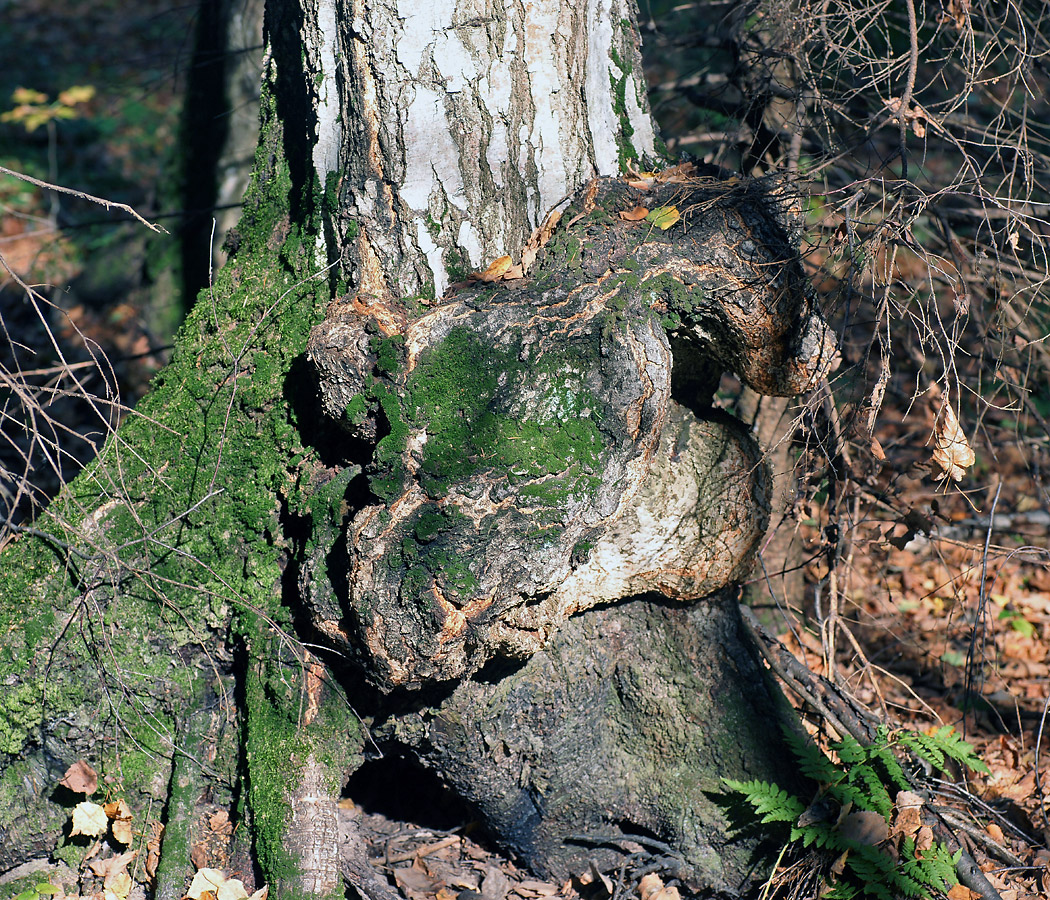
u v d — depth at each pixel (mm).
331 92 2900
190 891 2896
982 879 3002
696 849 3240
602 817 3279
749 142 4172
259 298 3107
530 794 3195
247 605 2889
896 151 2982
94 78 12508
